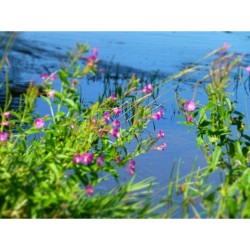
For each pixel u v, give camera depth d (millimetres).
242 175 994
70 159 1034
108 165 1040
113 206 902
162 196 1045
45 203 846
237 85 1920
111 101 1268
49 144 1081
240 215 888
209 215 880
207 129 1307
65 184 914
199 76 2088
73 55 1049
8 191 884
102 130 1181
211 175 1174
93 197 917
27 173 949
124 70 2100
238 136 1350
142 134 1443
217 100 1314
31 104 1094
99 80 1957
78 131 1158
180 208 1001
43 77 1095
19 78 1912
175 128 1515
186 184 941
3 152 1012
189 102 1268
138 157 1276
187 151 1339
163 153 1312
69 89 1116
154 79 1949
